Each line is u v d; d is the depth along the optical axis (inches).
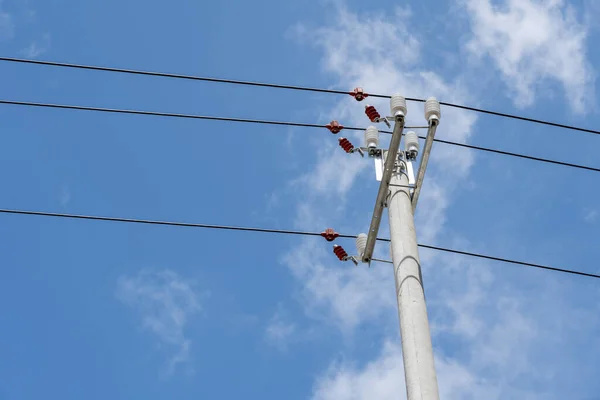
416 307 375.6
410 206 426.9
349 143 450.3
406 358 360.2
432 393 345.4
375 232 439.8
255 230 490.3
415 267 393.4
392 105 436.1
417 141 451.8
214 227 494.3
